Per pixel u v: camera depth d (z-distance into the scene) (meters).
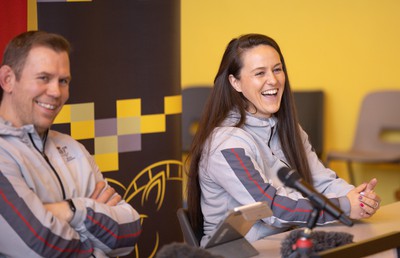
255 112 4.79
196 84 10.73
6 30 4.82
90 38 5.21
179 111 5.71
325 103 10.08
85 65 5.21
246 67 4.68
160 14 5.51
